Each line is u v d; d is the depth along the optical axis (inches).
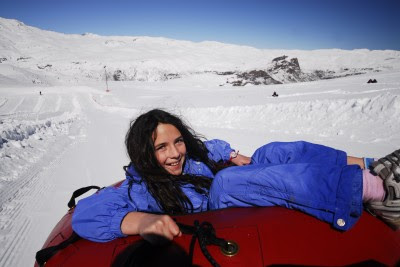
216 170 95.2
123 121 682.8
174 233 59.5
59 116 940.6
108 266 58.1
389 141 302.2
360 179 61.3
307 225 61.3
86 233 65.2
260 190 69.5
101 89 3277.6
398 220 60.4
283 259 54.6
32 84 4040.4
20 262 113.3
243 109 559.2
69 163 272.4
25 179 223.5
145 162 75.6
